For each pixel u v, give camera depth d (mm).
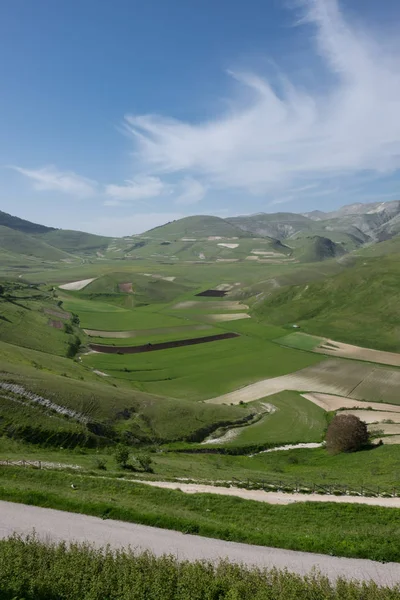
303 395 103375
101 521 25672
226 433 81625
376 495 39656
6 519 25438
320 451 71562
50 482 34000
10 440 56250
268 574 19375
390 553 22219
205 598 17516
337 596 17609
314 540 23516
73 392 74938
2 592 17234
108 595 17656
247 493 38219
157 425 78688
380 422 83250
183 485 39938
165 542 23297
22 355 95688
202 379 115875
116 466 48750
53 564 19047
